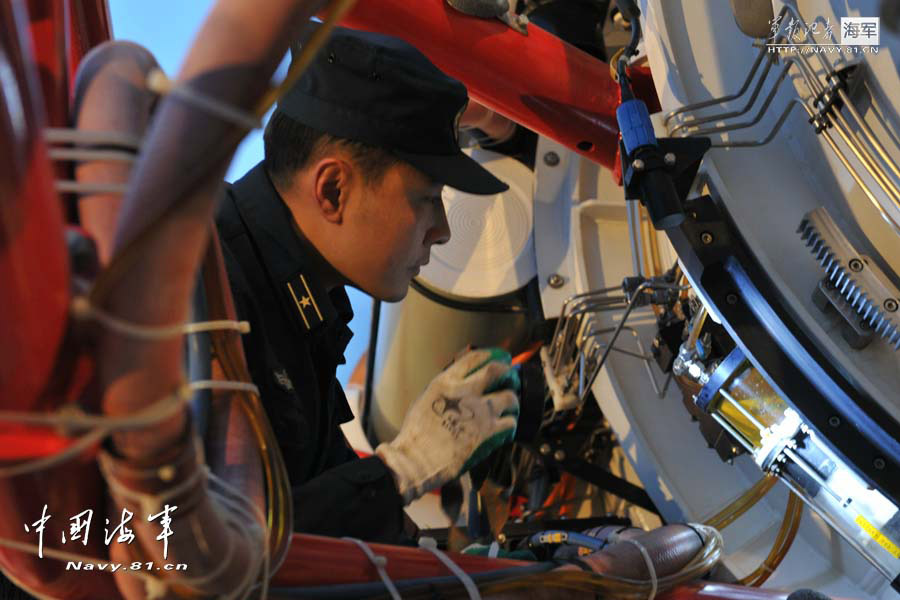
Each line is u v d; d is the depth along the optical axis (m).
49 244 0.75
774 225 1.83
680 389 2.49
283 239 1.76
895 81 1.57
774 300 1.74
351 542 1.39
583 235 2.87
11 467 0.86
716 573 2.39
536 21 2.67
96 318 0.78
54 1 0.99
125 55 0.99
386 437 3.42
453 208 3.03
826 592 2.21
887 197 1.63
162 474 0.88
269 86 0.82
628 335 2.71
